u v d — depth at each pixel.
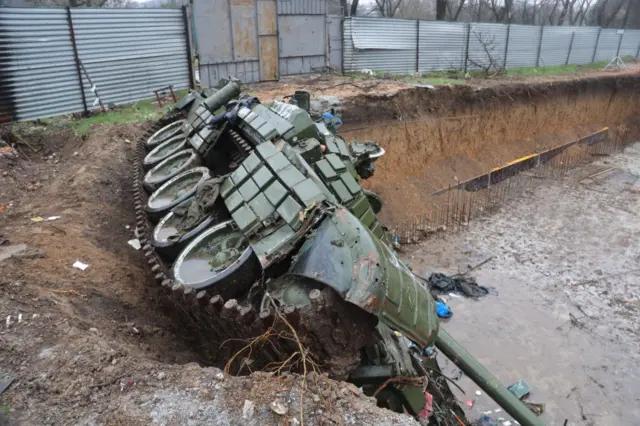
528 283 14.31
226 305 5.43
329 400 4.44
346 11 28.17
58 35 14.35
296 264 5.75
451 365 11.44
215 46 18.34
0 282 5.96
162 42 17.09
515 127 23.84
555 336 12.13
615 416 9.88
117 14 15.59
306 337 5.20
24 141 12.96
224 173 11.18
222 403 4.41
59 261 7.12
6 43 13.31
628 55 38.31
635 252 16.06
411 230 16.73
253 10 18.91
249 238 6.45
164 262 7.79
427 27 24.28
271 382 4.64
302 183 6.71
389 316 5.29
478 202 19.47
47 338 5.10
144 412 4.29
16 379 4.55
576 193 21.06
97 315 6.14
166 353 6.17
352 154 11.33
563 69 31.06
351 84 19.69
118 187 11.29
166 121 14.49
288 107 9.26
